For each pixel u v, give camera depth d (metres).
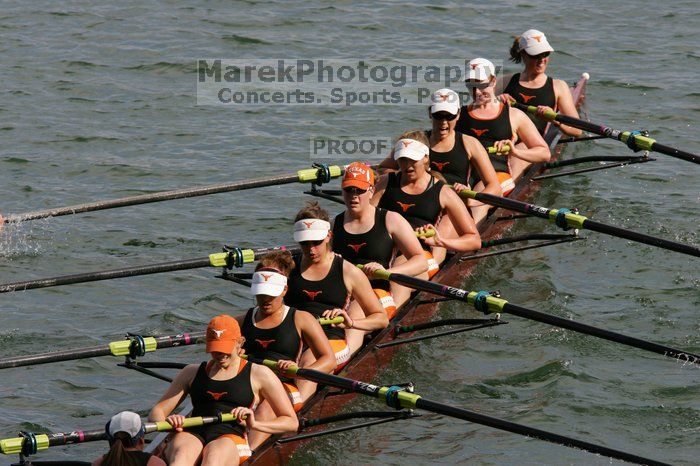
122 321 62.03
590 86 95.81
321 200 78.62
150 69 100.50
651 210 74.94
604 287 64.62
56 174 81.50
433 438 50.16
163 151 85.69
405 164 58.47
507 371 55.84
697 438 49.97
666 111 91.25
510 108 71.12
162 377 52.25
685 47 104.00
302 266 51.75
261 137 88.31
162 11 113.56
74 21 111.00
